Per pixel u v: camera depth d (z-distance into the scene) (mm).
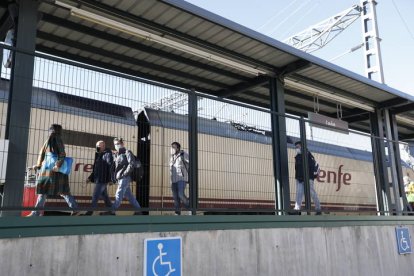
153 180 6754
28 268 4660
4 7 6590
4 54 6664
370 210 9867
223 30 7629
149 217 5793
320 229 8117
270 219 7273
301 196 8383
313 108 12641
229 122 7477
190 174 6531
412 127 14953
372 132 12094
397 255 9789
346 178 9539
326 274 7965
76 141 6273
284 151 8281
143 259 5602
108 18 7082
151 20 7352
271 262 7098
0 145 4988
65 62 5449
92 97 5711
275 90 9367
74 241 5051
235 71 9695
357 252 8766
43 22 7371
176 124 7152
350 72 9773
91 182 6141
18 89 5398
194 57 9039
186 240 6105
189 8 6832
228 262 6508
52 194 5617
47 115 5938
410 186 12680
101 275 5195
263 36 7902
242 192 7504
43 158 5648
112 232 5398
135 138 6707
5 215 5145
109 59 8867
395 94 11180
